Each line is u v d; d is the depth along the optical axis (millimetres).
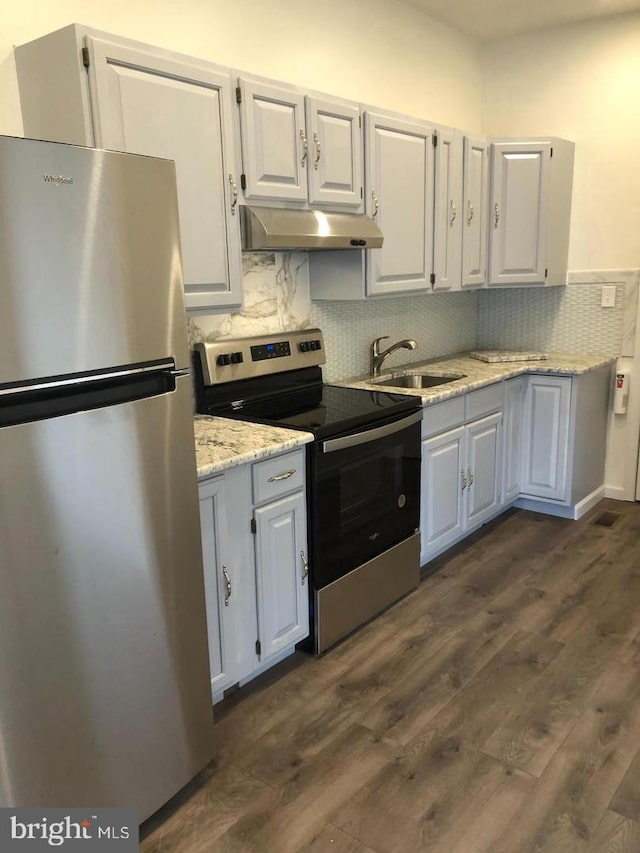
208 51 2480
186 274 2121
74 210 1337
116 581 1518
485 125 4125
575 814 1754
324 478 2350
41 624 1371
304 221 2475
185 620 1722
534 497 3840
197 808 1806
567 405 3582
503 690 2279
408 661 2459
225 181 2211
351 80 3131
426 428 2953
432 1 3344
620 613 2760
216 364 2566
